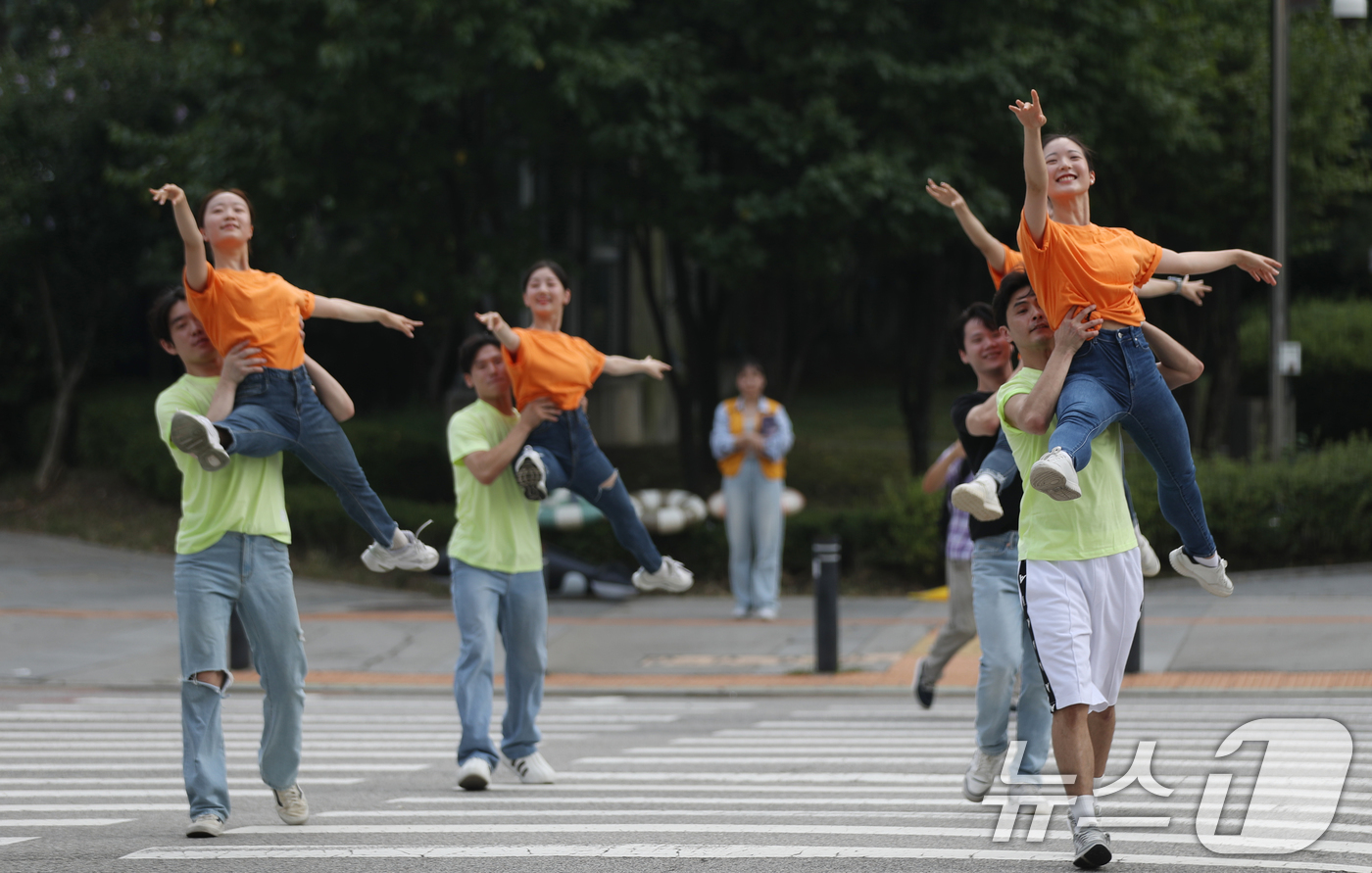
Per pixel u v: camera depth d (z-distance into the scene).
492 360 19.34
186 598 14.82
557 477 19.08
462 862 13.12
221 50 45.19
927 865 12.70
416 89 42.34
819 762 20.44
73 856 13.55
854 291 94.19
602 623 38.25
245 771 20.41
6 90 55.34
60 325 58.00
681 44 44.09
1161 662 29.81
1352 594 36.38
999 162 49.00
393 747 23.16
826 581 31.42
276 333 14.84
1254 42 52.28
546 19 42.03
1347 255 71.44
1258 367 57.72
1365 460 41.06
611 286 67.69
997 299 13.86
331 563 47.91
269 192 45.25
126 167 55.53
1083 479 12.98
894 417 80.31
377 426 51.72
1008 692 16.55
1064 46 45.25
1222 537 41.12
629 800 17.27
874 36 44.72
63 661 33.97
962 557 22.80
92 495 56.22
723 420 38.69
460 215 48.75
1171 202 53.34
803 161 44.78
